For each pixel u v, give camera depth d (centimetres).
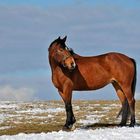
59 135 1530
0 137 1526
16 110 3581
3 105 4225
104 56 1884
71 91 1830
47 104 4341
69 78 1812
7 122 2519
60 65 1806
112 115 2872
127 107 1886
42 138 1461
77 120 2486
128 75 1858
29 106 4041
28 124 2362
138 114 2872
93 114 2994
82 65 1850
